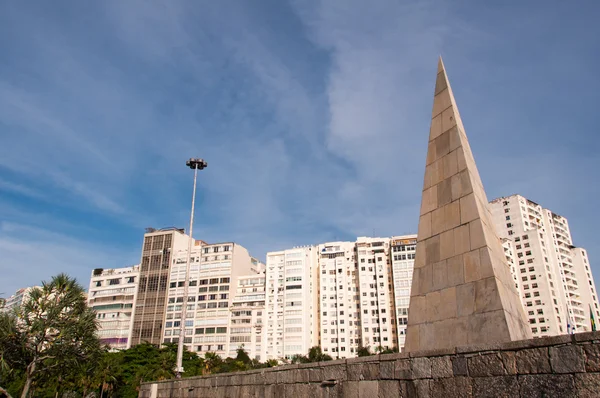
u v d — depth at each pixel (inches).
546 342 295.3
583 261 5310.0
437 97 594.9
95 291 5103.3
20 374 1358.3
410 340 496.1
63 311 1343.5
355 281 4591.5
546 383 289.1
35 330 1229.1
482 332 427.2
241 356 3882.9
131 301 4943.4
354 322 4441.4
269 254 4736.7
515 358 311.4
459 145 530.3
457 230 492.4
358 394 421.4
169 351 3346.5
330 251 4766.2
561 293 4827.8
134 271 5078.7
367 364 421.7
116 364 2935.5
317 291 4692.4
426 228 533.3
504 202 5265.8
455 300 464.8
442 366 358.3
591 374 266.8
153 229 5329.7
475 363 335.9
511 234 5128.0
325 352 4372.5
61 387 2460.6
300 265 4554.6
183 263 4896.7
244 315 4456.2
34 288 1323.8
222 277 4690.0
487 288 438.3
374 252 4581.7
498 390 315.3
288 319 4367.6
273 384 538.3
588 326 4975.4
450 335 455.8
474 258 461.7
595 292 5280.5
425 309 494.6
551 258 5012.3
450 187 522.0
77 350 1332.4
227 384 649.6
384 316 4286.4
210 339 4466.0
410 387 377.7
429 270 508.1
